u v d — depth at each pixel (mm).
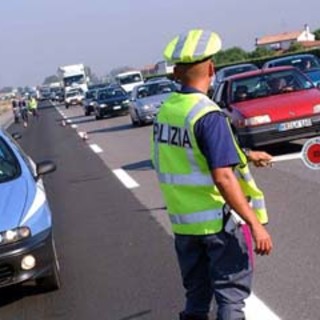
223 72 28422
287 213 8578
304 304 5461
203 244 3986
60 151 22250
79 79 71562
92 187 12984
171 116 3873
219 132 3678
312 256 6676
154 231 8523
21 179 6840
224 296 3906
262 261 6676
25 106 45125
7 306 6250
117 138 23453
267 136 12781
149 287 6324
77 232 9062
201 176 3820
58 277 6480
